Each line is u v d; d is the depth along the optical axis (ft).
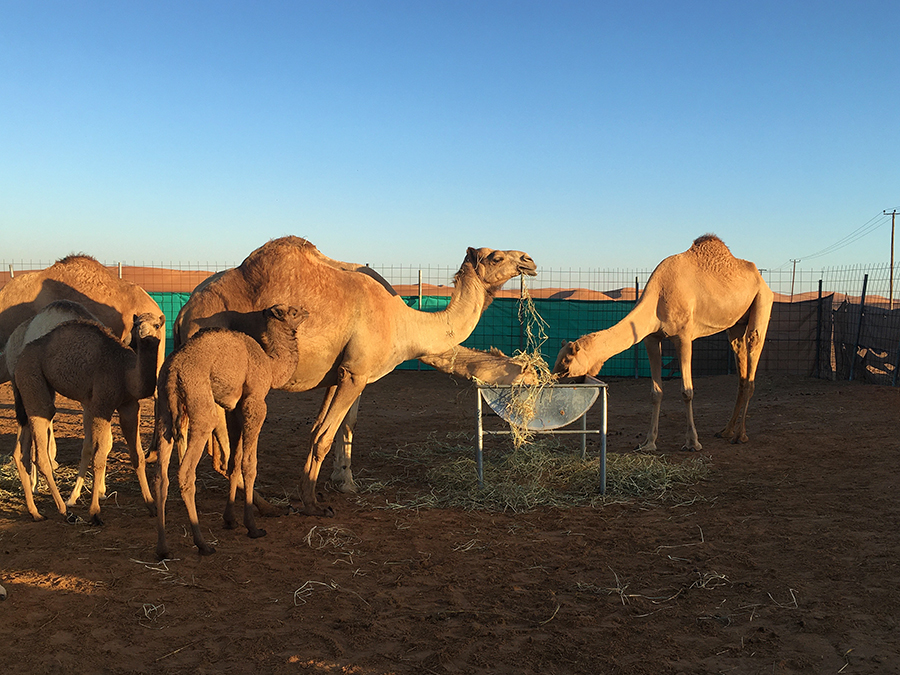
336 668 12.21
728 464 28.53
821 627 13.65
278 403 47.83
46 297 27.73
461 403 48.14
